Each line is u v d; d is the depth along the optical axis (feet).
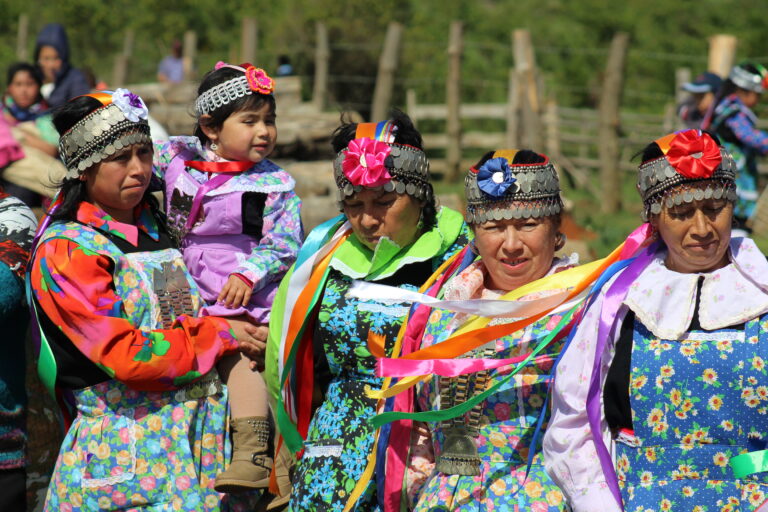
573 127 125.08
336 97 126.52
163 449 25.53
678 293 21.47
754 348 20.74
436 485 22.89
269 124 29.63
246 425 26.45
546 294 22.56
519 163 22.66
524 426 22.49
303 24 134.72
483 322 23.50
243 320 28.48
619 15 194.59
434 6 198.70
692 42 187.83
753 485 20.75
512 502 22.02
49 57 67.46
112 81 144.77
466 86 168.96
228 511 26.50
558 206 22.98
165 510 25.30
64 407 26.71
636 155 22.43
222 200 28.89
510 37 192.75
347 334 25.23
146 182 26.35
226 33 178.81
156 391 25.77
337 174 25.40
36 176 38.93
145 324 26.04
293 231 29.17
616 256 22.65
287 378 26.32
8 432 28.12
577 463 21.48
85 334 24.82
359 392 25.27
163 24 180.65
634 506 21.30
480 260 24.03
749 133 53.36
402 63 142.31
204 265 29.12
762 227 55.01
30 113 56.13
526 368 22.59
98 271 25.20
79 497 25.38
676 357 21.15
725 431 20.84
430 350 22.81
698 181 20.79
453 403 23.13
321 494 24.86
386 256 25.30
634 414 21.50
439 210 26.86
